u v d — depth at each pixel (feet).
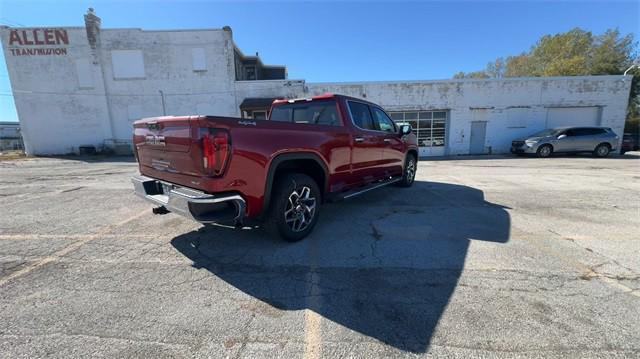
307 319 7.14
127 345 6.26
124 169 40.29
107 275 9.40
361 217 15.49
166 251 11.28
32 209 17.84
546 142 52.01
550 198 19.80
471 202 18.72
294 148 11.36
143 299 8.02
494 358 5.82
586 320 6.97
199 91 69.62
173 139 10.04
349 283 8.82
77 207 18.30
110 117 69.92
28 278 9.21
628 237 12.48
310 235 12.80
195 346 6.23
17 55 67.00
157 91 69.56
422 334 6.56
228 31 68.28
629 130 82.84
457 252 10.99
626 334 6.48
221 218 9.22
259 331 6.71
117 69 68.59
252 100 66.69
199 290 8.48
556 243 11.83
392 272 9.48
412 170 24.04
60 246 11.88
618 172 32.53
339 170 14.02
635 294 8.09
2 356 5.93
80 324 6.97
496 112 61.93
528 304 7.64
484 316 7.16
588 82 59.98
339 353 6.00
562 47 110.93
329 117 14.90
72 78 68.44
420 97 61.72
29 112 68.74
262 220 11.25
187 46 68.49
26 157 64.59
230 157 9.27
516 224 14.25
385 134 18.29
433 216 15.65
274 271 9.61
